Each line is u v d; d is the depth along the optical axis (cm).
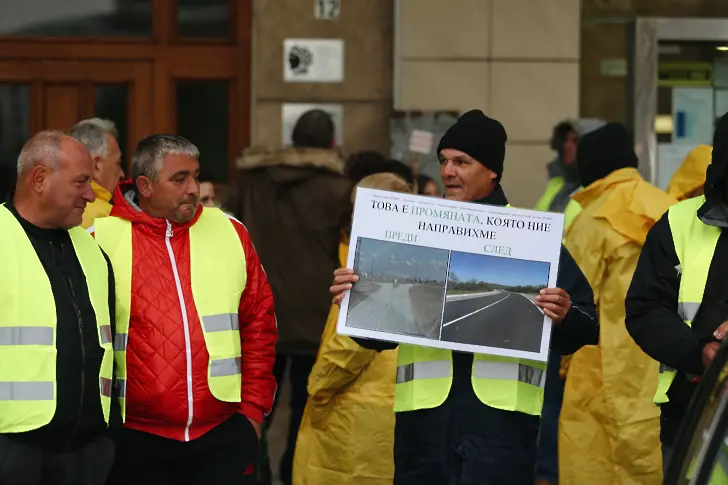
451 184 549
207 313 557
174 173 556
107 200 671
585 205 729
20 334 493
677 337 496
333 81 1020
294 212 803
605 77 1028
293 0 1019
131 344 548
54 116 1060
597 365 697
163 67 1059
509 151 1012
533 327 522
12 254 499
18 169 511
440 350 533
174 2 1059
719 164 499
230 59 1058
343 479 643
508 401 526
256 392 577
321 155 800
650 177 1031
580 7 1018
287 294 805
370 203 530
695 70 1038
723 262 505
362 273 528
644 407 688
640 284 519
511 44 1009
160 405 546
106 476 520
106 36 1060
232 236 578
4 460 489
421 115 995
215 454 564
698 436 375
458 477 528
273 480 909
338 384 623
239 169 812
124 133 1062
